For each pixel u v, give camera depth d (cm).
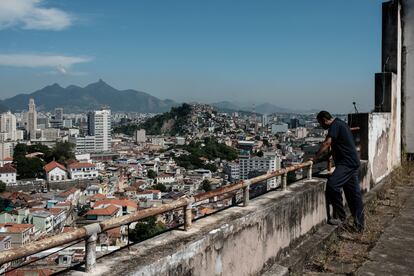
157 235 275
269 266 373
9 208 4725
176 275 244
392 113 903
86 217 3969
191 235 275
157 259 230
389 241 494
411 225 559
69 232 200
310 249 430
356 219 520
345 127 508
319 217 502
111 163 10231
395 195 736
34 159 7881
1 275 195
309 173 526
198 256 266
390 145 894
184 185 7562
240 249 322
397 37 953
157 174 8762
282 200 403
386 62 967
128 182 8044
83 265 219
